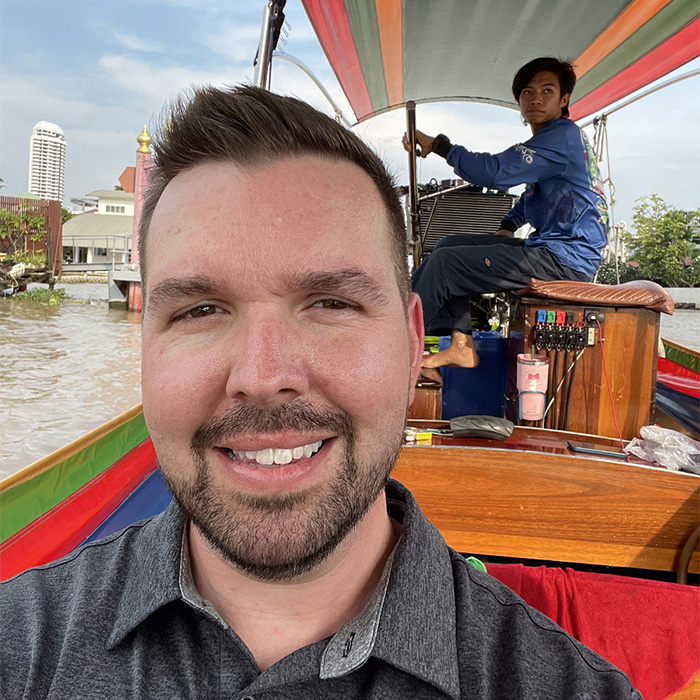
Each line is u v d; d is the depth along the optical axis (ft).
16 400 24.14
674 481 6.14
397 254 2.68
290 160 2.40
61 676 2.22
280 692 2.12
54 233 70.85
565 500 6.34
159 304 2.39
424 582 2.33
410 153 10.52
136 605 2.30
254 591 2.41
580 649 2.40
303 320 2.34
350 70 13.55
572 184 8.90
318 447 2.30
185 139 2.45
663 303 7.52
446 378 8.89
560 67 9.30
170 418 2.32
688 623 4.83
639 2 9.55
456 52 12.29
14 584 2.71
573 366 7.73
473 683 2.20
